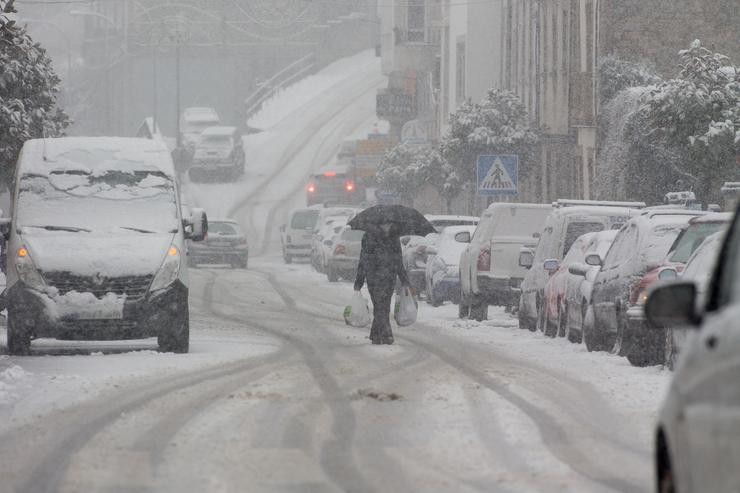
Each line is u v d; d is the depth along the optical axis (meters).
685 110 67.06
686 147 68.00
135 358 38.97
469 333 51.91
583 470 20.02
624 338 38.16
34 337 40.78
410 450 21.94
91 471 20.16
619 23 95.69
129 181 44.28
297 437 23.30
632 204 61.28
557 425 24.78
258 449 22.05
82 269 40.53
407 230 45.88
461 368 36.16
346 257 99.62
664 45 95.81
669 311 13.20
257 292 84.81
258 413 26.38
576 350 43.19
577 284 45.97
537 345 45.56
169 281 40.94
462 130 113.62
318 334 50.34
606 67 95.50
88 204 43.31
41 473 20.12
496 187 73.19
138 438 23.28
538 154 121.50
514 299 60.88
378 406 27.48
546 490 18.41
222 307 69.44
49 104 68.19
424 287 80.88
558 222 54.16
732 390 11.48
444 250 73.12
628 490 18.38
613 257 41.81
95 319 40.31
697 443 12.34
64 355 40.88
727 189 65.69
